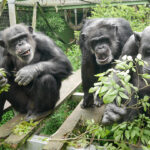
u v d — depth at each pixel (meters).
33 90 1.72
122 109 1.14
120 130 1.18
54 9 5.04
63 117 2.33
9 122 1.71
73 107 2.39
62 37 5.82
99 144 1.53
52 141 1.46
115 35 1.77
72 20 6.19
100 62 1.75
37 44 1.85
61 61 1.80
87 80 1.86
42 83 1.65
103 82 1.05
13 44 1.77
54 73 1.74
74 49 3.85
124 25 1.89
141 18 2.96
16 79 1.64
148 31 1.16
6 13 3.85
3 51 1.87
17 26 1.82
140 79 1.30
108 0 3.26
